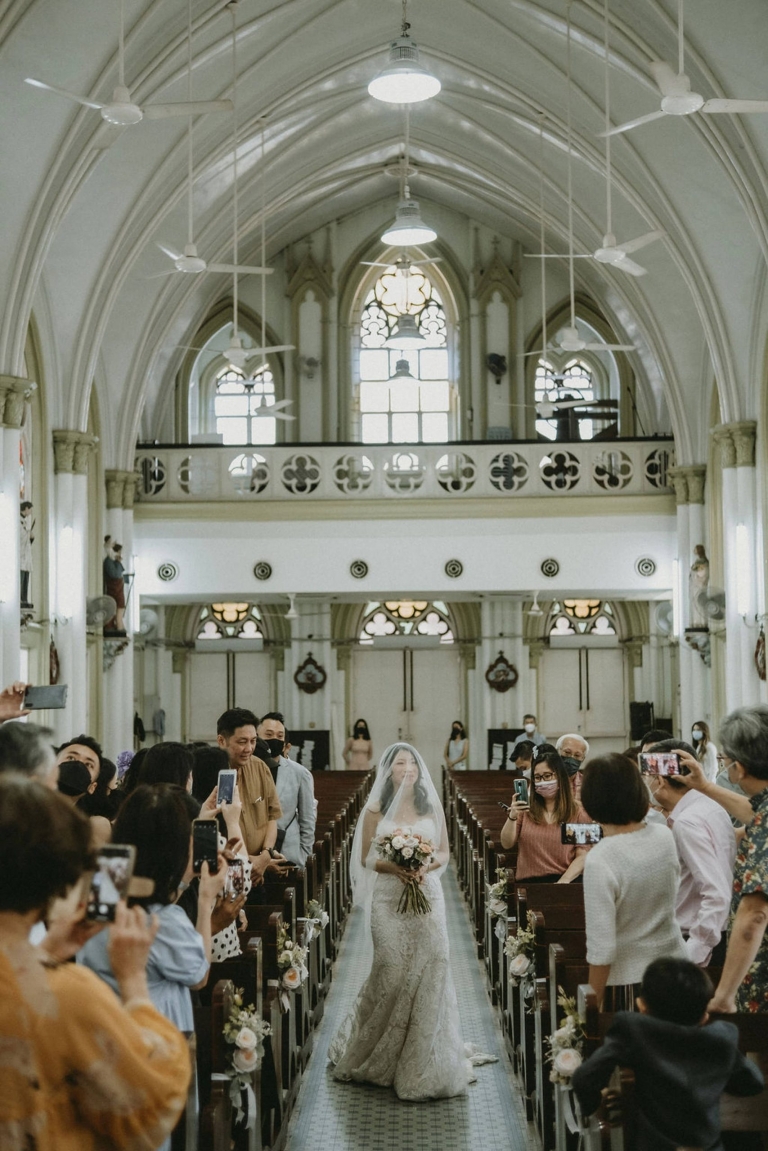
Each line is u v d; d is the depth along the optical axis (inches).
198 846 191.2
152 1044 116.3
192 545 954.1
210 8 661.9
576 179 906.1
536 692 1169.4
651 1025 161.5
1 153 627.2
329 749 1130.0
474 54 813.2
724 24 603.5
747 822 217.5
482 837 512.1
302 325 1135.0
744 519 796.6
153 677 1165.7
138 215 805.2
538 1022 269.0
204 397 1145.4
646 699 1167.0
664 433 1087.6
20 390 660.7
